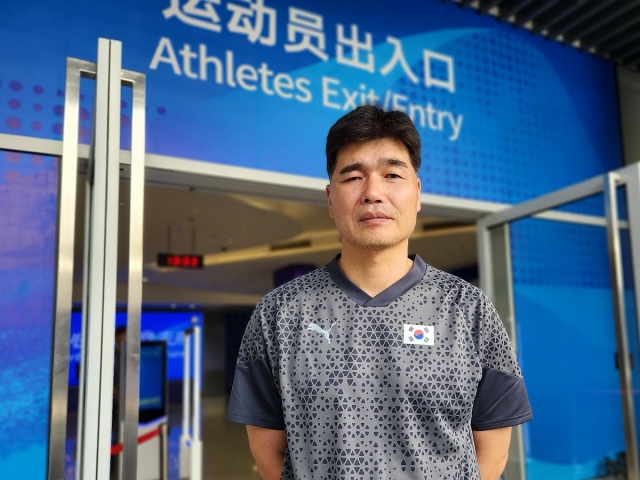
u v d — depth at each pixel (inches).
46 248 88.0
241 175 104.2
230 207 243.6
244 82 108.1
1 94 88.0
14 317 84.7
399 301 41.4
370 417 38.6
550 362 119.6
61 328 54.6
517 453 127.8
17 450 82.9
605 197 97.9
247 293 596.1
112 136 56.7
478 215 137.2
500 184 137.1
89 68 58.1
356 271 42.6
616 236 95.7
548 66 151.8
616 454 104.1
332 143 42.8
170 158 97.9
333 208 43.5
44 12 92.7
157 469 178.4
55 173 90.3
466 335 41.1
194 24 104.7
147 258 380.8
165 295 553.0
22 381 84.1
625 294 94.7
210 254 385.1
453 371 39.4
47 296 87.2
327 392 39.0
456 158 131.4
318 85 116.3
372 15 126.0
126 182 60.5
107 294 55.1
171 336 597.6
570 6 138.6
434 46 133.3
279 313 42.2
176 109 100.9
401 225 41.2
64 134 56.0
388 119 41.9
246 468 224.2
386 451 38.1
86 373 58.0
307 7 117.8
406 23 130.3
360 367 39.4
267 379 42.5
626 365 92.8
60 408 54.3
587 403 109.7
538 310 121.3
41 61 91.4
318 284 43.4
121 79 59.5
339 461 37.7
